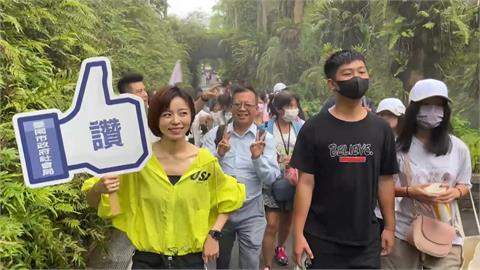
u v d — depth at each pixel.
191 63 15.58
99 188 2.15
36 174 2.09
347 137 2.36
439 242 2.65
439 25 6.41
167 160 2.26
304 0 11.66
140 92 3.82
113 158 2.15
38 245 3.00
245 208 3.23
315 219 2.46
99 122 2.14
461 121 6.54
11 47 3.17
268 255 3.70
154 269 2.26
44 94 3.34
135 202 2.26
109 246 3.86
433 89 2.59
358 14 7.55
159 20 9.95
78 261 3.42
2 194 2.78
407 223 2.79
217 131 3.47
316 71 10.33
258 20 14.36
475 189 5.37
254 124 3.35
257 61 13.88
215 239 2.29
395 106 3.28
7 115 3.21
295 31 11.66
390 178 2.53
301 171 2.45
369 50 7.38
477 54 6.41
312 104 10.14
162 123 2.21
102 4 6.05
